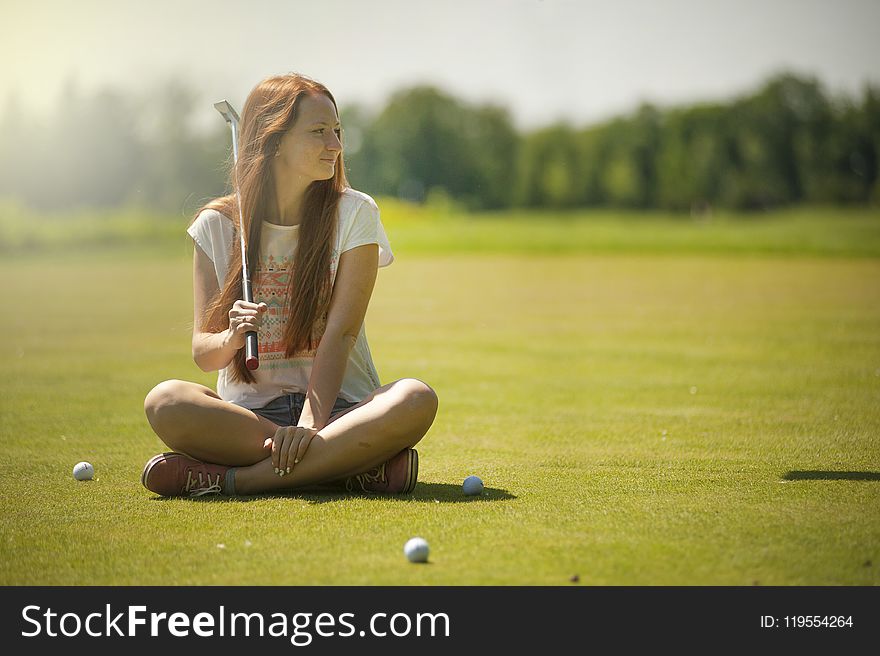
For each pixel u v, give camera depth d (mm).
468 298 27328
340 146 7305
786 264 41656
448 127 95688
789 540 5684
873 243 53469
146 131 82688
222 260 7512
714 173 90688
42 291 32188
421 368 14758
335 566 5344
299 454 6816
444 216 86688
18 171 84312
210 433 6965
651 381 13250
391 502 6699
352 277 7332
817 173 90000
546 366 14867
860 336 17906
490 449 8867
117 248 63156
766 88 89625
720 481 7297
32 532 6055
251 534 5930
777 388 12414
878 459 8148
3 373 14523
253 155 7363
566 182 92688
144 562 5484
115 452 8898
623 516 6219
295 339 7324
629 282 32625
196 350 7176
